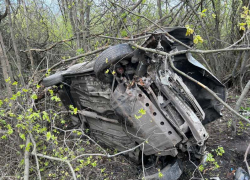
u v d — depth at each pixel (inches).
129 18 193.8
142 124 104.7
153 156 118.3
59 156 111.5
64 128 173.8
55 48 257.8
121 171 125.0
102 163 132.5
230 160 127.0
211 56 248.2
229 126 164.4
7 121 137.7
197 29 228.5
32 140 109.8
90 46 229.0
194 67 130.6
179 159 111.9
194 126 101.1
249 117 166.4
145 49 95.1
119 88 111.3
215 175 115.7
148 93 107.5
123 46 107.7
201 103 137.8
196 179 112.6
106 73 112.6
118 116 112.7
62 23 290.8
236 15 219.0
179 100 106.5
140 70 109.7
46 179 120.2
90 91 133.1
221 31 258.8
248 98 206.4
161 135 102.3
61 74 152.3
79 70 139.9
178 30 114.0
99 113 133.9
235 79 235.9
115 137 128.6
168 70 109.0
